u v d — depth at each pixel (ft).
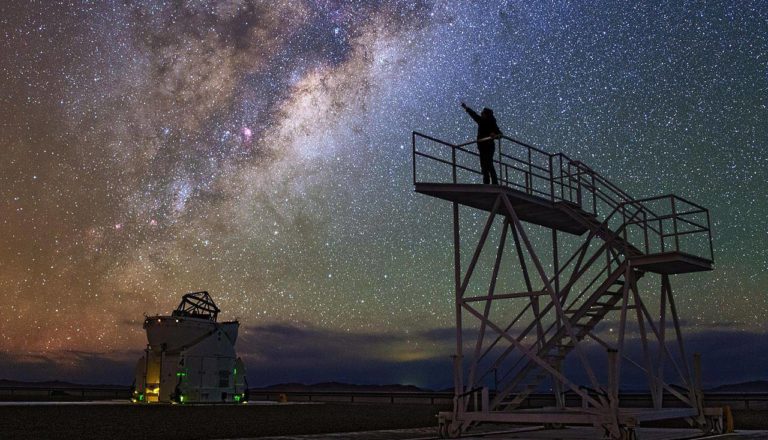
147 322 156.76
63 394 247.50
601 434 75.41
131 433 80.07
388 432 82.53
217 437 74.79
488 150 73.10
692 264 74.23
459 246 72.33
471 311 70.49
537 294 66.28
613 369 62.28
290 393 234.58
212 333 159.53
